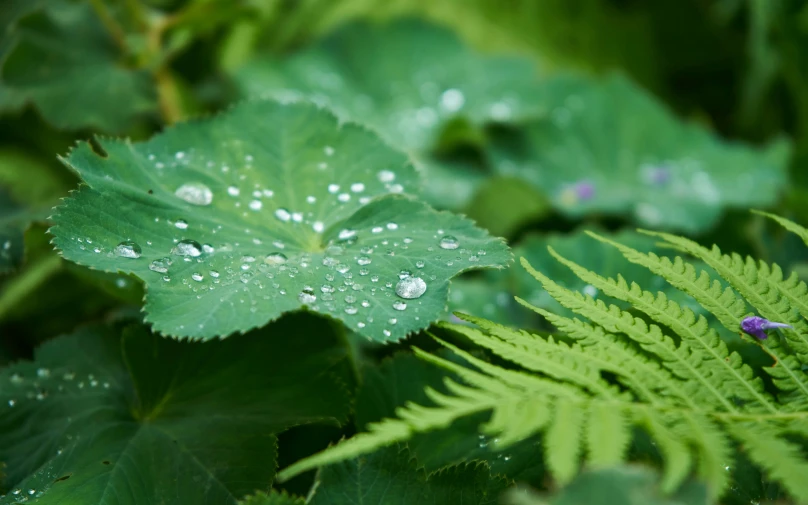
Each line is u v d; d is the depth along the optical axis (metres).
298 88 0.85
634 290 0.52
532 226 0.72
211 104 0.82
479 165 0.83
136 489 0.52
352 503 0.51
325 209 0.56
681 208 0.76
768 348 0.51
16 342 0.66
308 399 0.54
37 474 0.53
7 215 0.62
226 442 0.53
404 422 0.48
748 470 0.53
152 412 0.54
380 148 0.58
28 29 0.66
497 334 0.51
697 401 0.50
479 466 0.52
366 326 0.51
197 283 0.53
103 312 0.66
